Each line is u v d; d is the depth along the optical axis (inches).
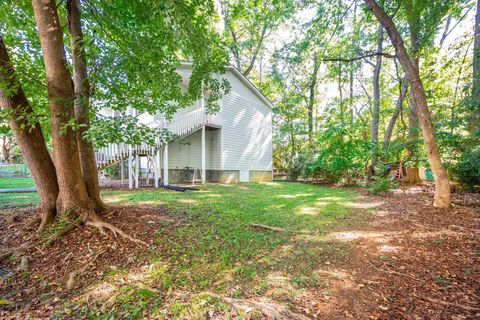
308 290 94.9
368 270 111.0
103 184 450.3
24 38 197.2
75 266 109.0
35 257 115.3
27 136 144.7
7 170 652.1
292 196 314.3
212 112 270.4
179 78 230.4
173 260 117.4
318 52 364.2
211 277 103.8
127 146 377.7
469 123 328.8
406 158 397.4
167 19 134.5
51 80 133.5
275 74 743.1
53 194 148.7
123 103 188.7
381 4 249.8
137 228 152.0
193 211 210.4
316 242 146.5
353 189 396.5
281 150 827.4
